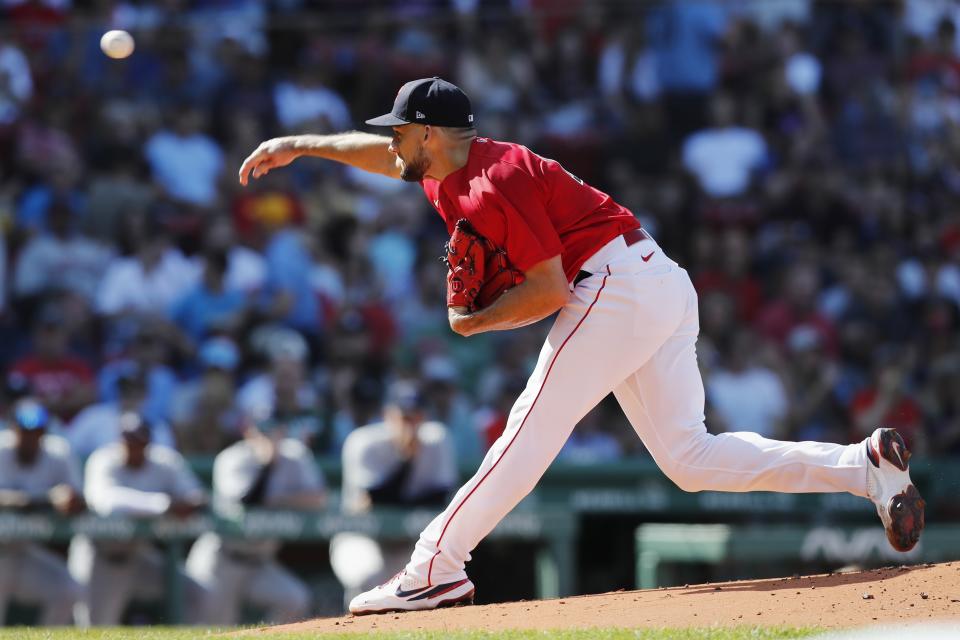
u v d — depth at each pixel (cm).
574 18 5109
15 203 4191
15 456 2809
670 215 4809
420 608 1575
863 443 1502
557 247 1446
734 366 4016
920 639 1257
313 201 4516
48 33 4578
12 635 1756
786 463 1519
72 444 3331
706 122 5025
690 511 3272
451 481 2933
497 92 4969
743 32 5138
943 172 5128
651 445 1566
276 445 2900
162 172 4375
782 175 4881
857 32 5253
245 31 4791
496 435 3572
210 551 2845
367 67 4950
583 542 3403
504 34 5081
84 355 3856
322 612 3064
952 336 4641
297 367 3269
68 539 2738
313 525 2830
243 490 2869
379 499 2883
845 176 4962
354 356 4003
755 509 3281
